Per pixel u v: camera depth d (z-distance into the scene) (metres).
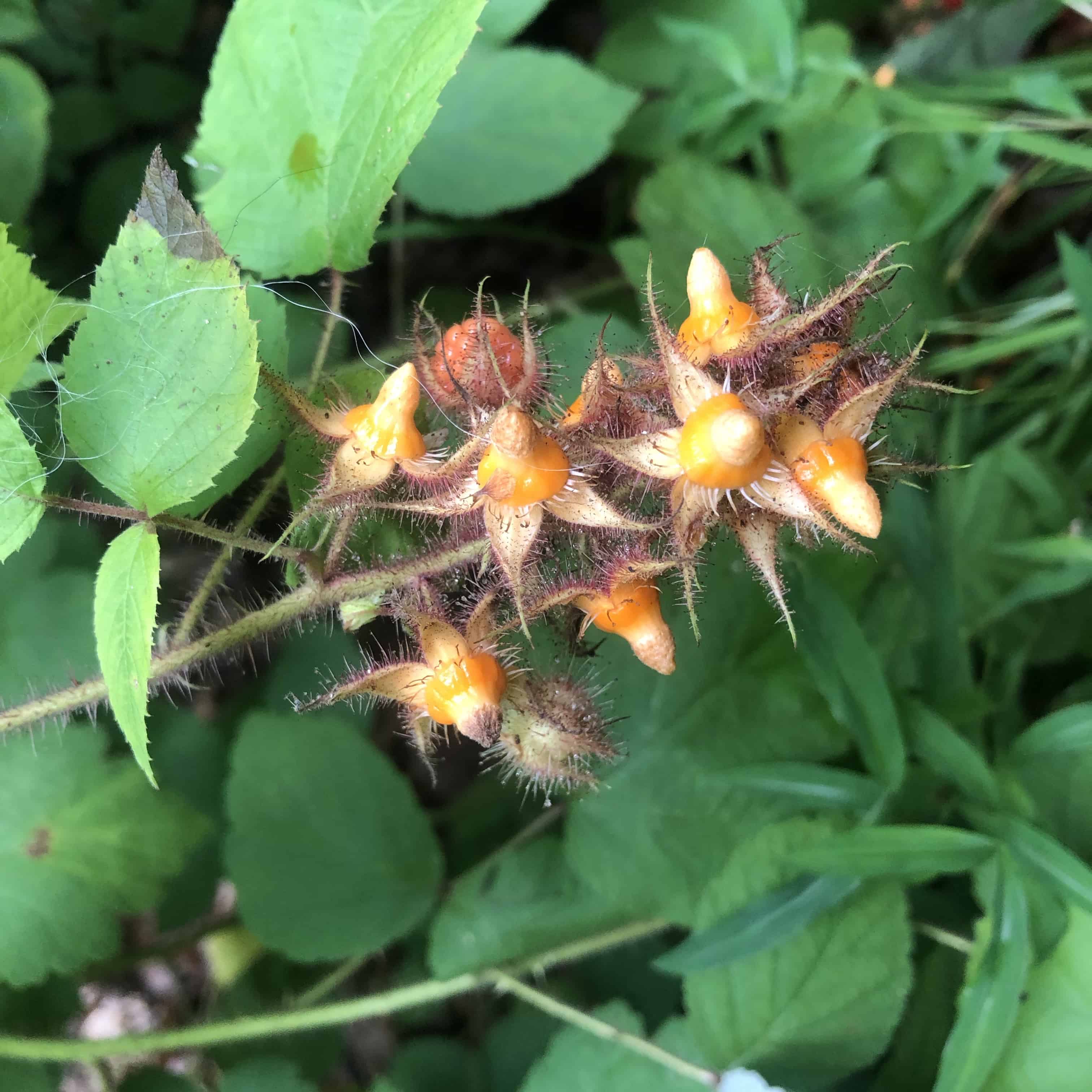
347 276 0.21
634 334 0.19
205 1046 0.20
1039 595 0.20
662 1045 0.18
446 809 0.23
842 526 0.13
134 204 0.22
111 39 0.23
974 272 0.24
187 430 0.13
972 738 0.20
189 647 0.14
